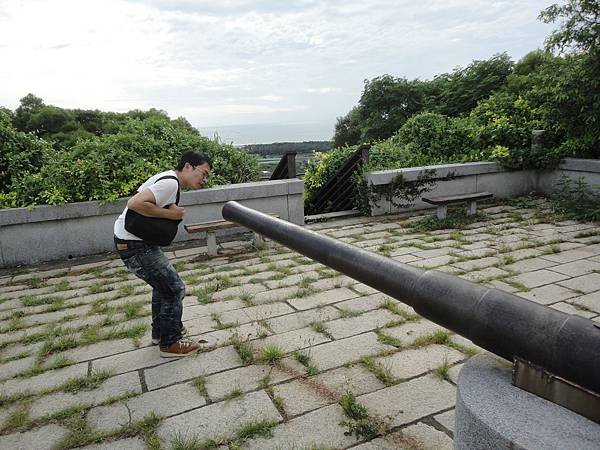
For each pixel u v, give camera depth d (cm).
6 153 659
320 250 233
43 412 255
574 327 130
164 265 293
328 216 761
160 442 223
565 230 596
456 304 161
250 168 823
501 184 840
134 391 270
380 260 204
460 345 302
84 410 254
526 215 699
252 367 290
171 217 283
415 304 180
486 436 128
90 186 608
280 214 693
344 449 212
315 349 308
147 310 400
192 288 447
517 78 1206
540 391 137
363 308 374
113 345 335
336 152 898
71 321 384
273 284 446
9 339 356
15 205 591
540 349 135
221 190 652
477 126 933
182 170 294
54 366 305
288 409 244
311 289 424
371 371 277
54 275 527
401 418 231
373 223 707
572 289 389
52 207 576
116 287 471
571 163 784
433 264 480
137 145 707
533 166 848
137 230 277
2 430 241
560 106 764
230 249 597
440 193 791
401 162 853
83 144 685
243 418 238
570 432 121
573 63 741
